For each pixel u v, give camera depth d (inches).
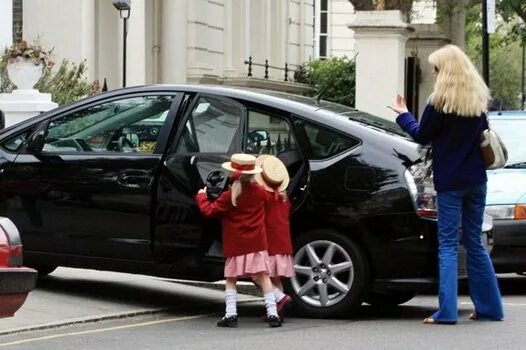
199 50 1624.0
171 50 1563.7
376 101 1054.4
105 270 494.0
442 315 452.8
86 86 1107.9
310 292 469.7
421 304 544.1
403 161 456.8
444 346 400.8
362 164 459.5
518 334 427.2
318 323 459.8
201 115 485.4
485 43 936.3
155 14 1566.2
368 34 1054.4
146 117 493.7
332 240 462.0
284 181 446.3
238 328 448.8
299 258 468.4
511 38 2065.7
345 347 398.6
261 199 441.1
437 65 438.0
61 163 497.7
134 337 424.2
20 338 422.0
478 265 457.7
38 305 489.1
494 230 567.5
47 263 503.2
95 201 488.7
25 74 792.9
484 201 451.8
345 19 2647.6
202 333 434.9
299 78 2005.4
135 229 482.3
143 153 486.3
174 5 1561.3
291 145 472.1
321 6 2640.3
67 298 513.0
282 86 1818.4
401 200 452.8
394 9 1119.6
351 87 1726.1
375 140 463.2
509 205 572.7
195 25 1611.7
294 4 2078.0
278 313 458.0
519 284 644.1
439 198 441.4
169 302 520.7
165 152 482.3
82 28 1378.0
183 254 474.6
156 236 478.3
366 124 476.1
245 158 435.5
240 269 442.0
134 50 1417.3
